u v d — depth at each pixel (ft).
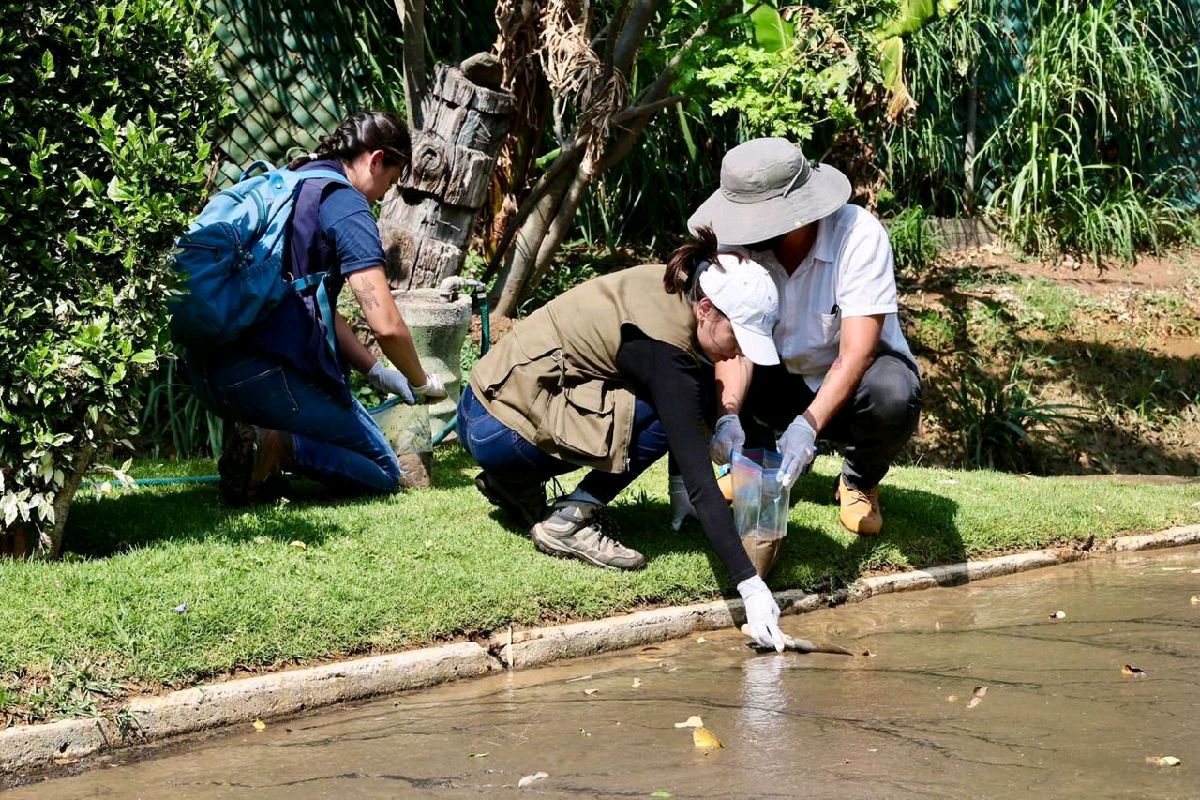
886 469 15.40
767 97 24.30
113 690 10.16
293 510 14.98
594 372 13.24
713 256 12.44
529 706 10.73
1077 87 35.55
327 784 8.93
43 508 12.00
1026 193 36.35
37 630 10.49
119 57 12.19
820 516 16.05
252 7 27.14
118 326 12.04
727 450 12.84
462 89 20.03
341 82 28.35
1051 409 30.91
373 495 16.10
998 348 32.53
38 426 11.95
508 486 14.24
